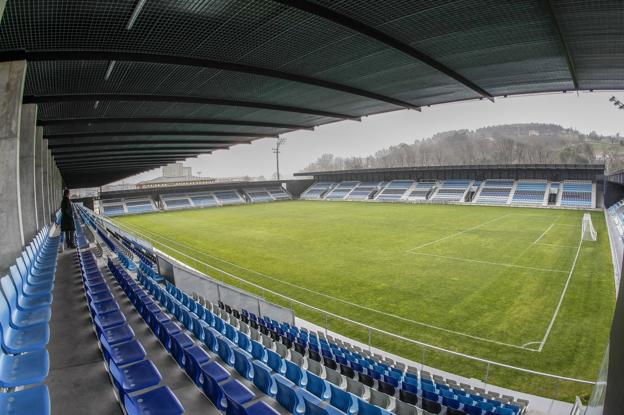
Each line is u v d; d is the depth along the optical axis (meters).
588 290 17.73
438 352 12.12
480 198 61.22
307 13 11.26
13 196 11.10
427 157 160.50
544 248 26.91
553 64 16.42
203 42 12.92
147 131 29.03
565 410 8.84
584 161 123.88
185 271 13.33
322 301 17.11
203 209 69.81
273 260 25.22
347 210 57.25
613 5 10.92
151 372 5.57
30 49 11.36
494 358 11.66
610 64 16.44
